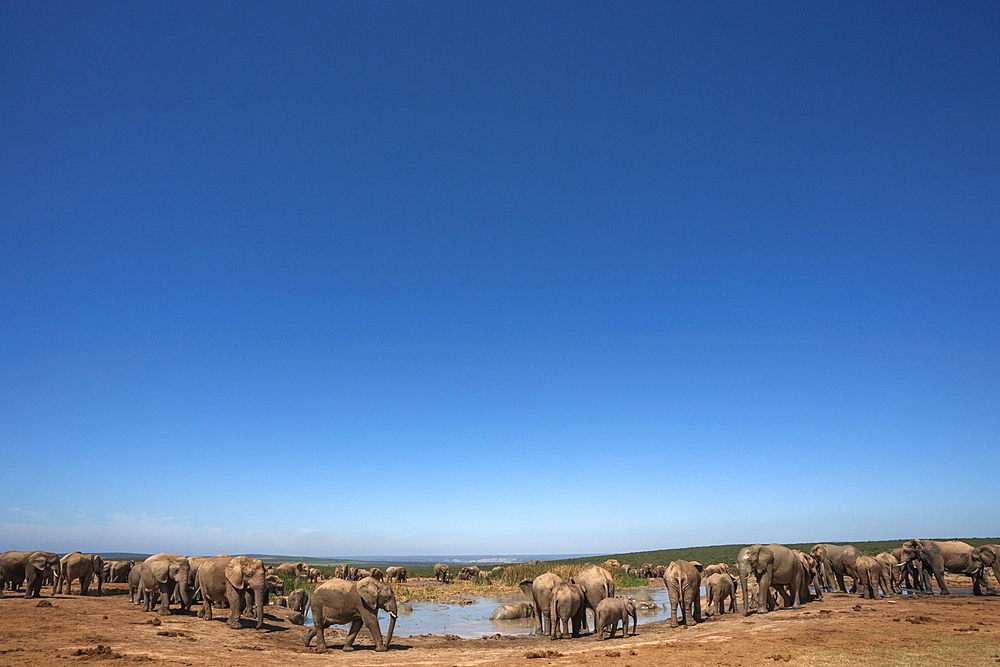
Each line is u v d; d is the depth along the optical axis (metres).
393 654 22.92
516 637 27.81
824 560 39.47
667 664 18.70
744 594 29.52
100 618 26.45
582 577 29.12
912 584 44.12
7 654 19.30
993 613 26.72
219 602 30.72
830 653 18.97
